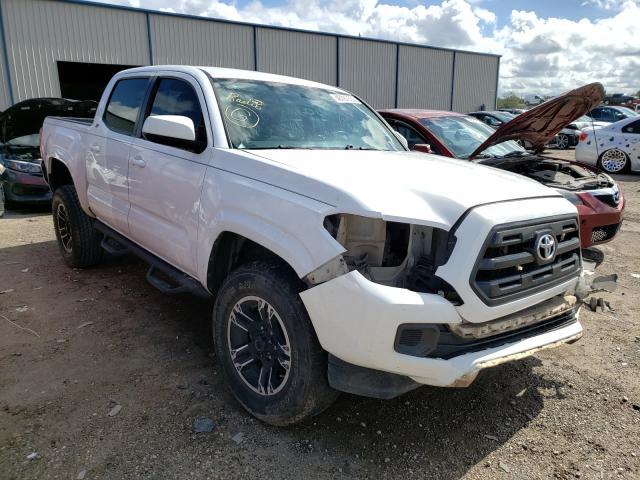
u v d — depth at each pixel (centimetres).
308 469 253
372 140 392
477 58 3122
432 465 259
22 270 539
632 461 266
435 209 245
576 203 495
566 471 257
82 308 440
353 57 2569
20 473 242
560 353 381
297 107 376
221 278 317
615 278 331
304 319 251
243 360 294
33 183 845
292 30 2322
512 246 250
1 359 349
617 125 1299
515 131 564
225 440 271
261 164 282
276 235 257
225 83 357
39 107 827
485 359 239
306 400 256
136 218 391
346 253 247
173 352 365
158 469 249
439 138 639
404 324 225
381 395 239
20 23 1672
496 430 289
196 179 316
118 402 302
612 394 327
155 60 1969
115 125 438
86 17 1789
